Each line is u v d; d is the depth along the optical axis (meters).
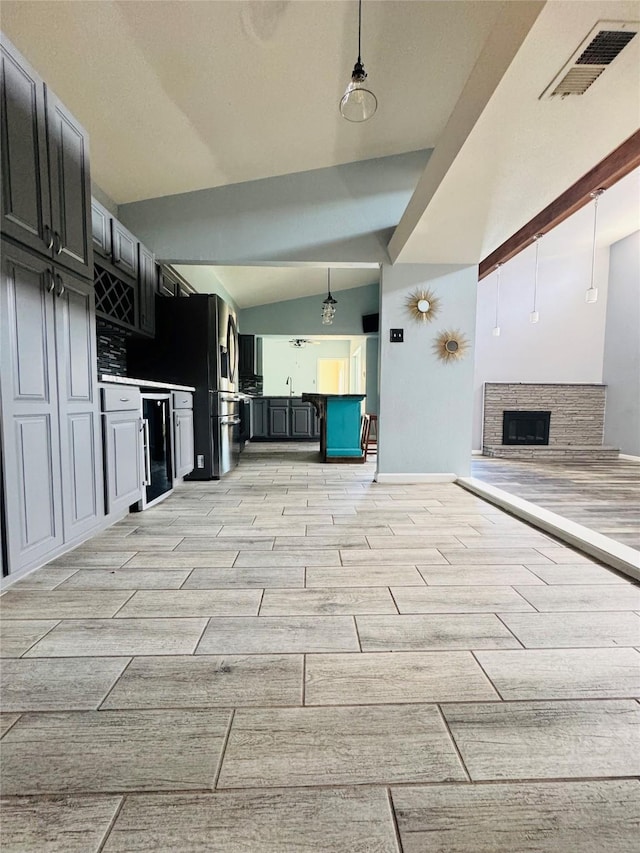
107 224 2.76
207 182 3.46
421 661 1.22
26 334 1.67
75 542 2.05
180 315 3.88
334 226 3.63
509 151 1.99
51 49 2.03
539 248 6.39
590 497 3.44
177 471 3.50
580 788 0.83
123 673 1.17
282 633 1.37
